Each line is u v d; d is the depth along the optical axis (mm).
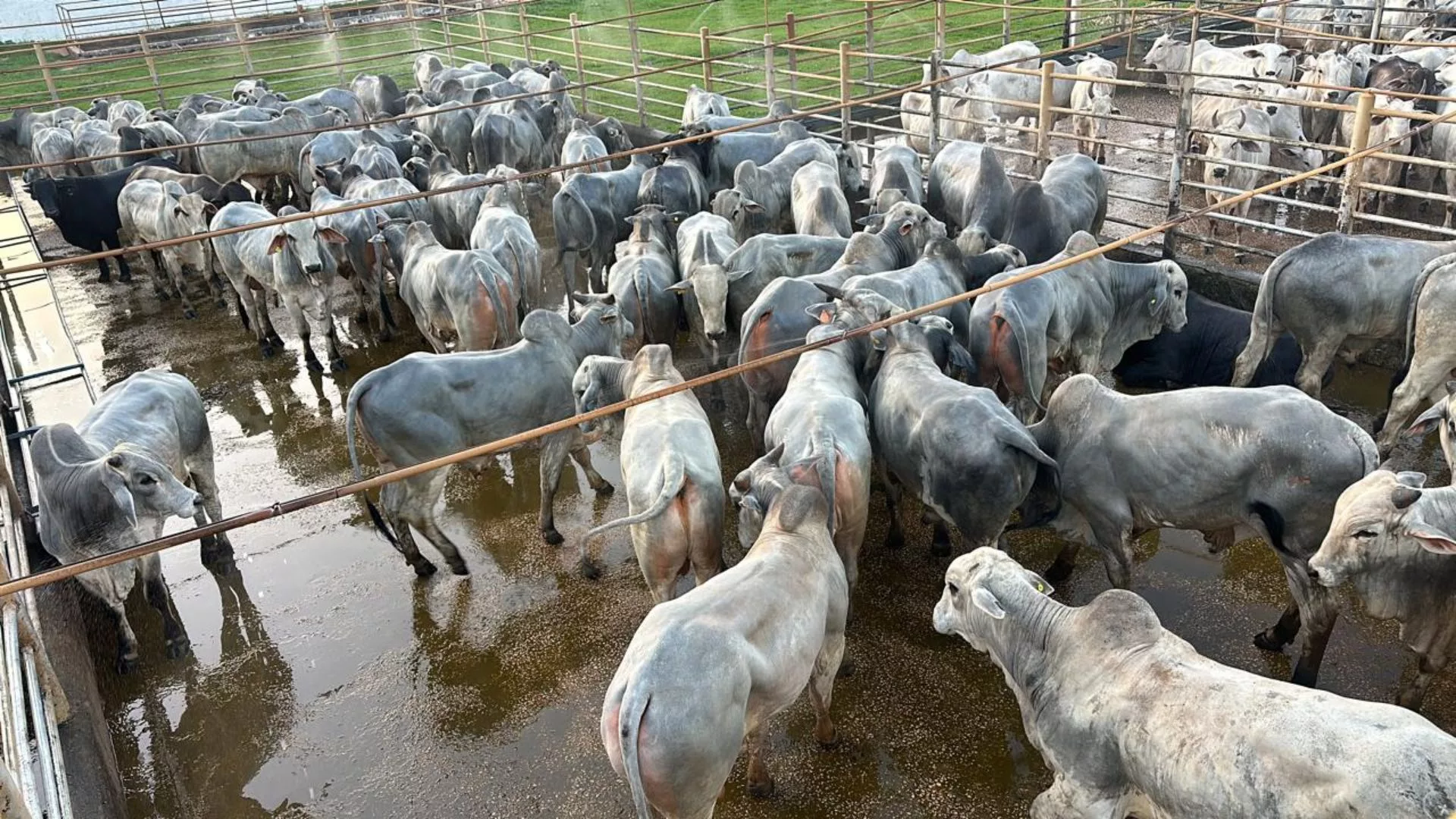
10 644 5031
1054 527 6762
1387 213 13047
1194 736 4059
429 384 7402
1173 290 8828
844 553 6723
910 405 6855
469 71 22094
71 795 5328
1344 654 6383
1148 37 21875
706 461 6398
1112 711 4414
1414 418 8461
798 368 7516
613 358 7754
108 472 6602
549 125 18391
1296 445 5605
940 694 6391
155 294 14656
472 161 18953
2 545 6043
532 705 6574
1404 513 5000
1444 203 12852
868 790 5758
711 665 4562
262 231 11703
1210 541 6656
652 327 9984
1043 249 10484
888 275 8789
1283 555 5879
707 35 18797
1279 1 16297
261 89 22219
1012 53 18969
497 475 9305
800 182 12242
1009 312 7879
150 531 6922
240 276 12164
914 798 5684
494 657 7027
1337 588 5707
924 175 14688
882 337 7570
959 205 12531
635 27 20078
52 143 18203
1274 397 5816
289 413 10844
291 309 11391
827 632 5586
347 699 6762
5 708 4660
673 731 4434
